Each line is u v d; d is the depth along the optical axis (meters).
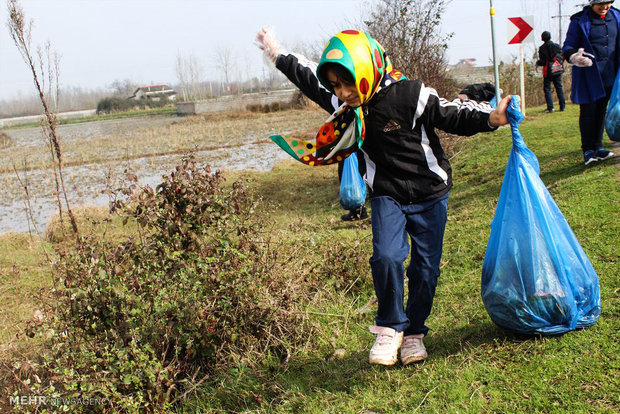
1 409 3.57
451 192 8.00
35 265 7.92
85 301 3.72
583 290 3.13
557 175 6.58
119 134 32.06
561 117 11.73
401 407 3.03
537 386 2.84
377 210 3.11
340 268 5.18
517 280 3.10
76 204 12.83
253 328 4.29
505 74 17.89
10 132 45.84
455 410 2.83
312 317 4.47
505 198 3.23
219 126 31.02
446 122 2.91
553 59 13.02
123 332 3.70
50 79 6.47
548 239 3.09
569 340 3.11
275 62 3.49
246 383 3.80
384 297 3.03
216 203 4.39
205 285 4.10
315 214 8.81
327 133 3.21
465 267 4.83
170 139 25.59
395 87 2.97
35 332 3.89
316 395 3.45
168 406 3.52
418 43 10.64
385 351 3.01
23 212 12.66
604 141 7.50
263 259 4.84
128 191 4.43
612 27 6.08
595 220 4.60
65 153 23.39
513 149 3.22
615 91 5.72
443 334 3.75
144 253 4.17
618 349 2.93
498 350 3.24
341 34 2.95
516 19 11.46
